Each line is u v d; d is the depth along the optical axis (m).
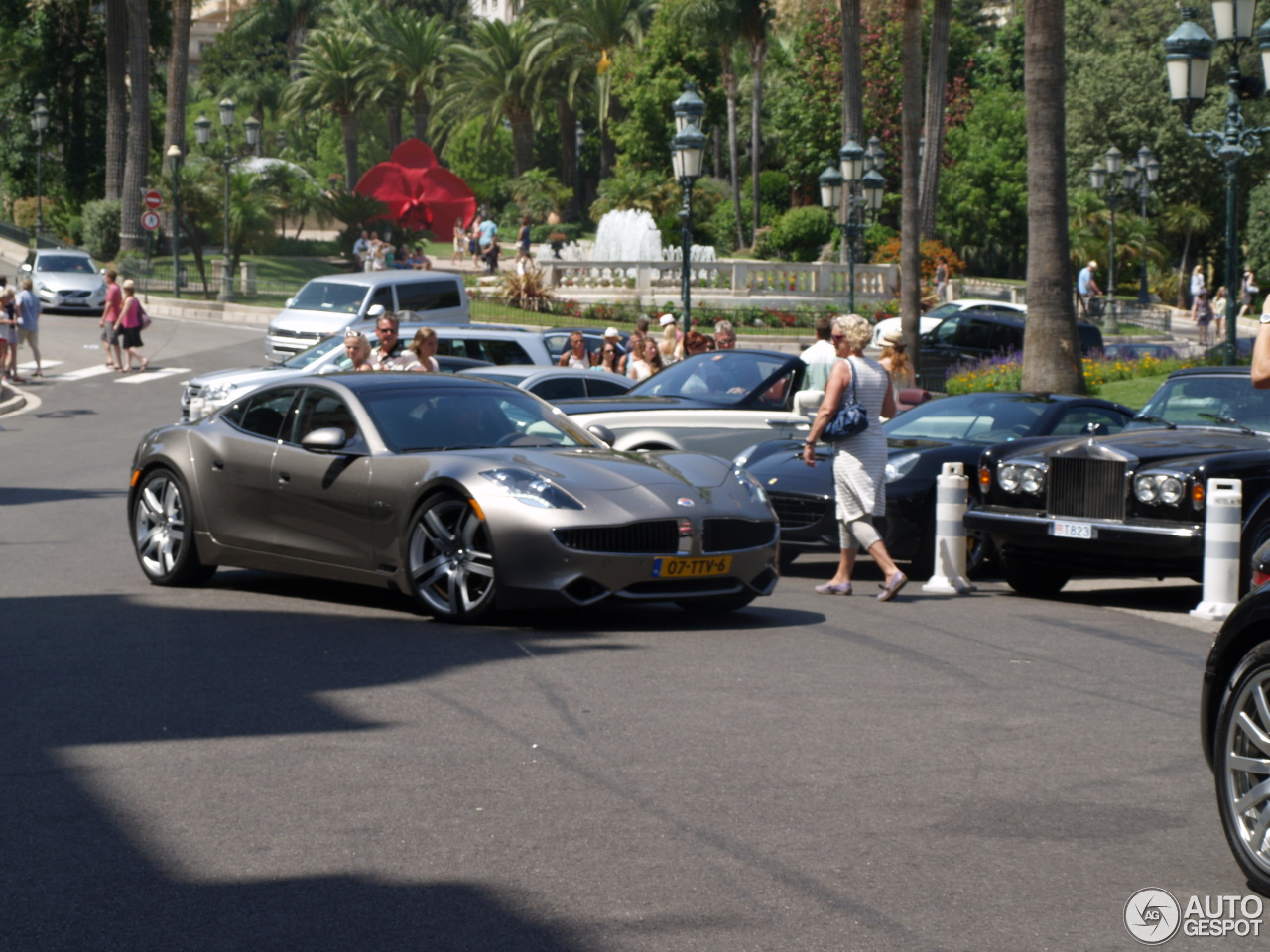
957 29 117.75
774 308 69.88
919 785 8.72
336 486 14.70
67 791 8.40
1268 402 18.06
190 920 6.48
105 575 17.33
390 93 123.69
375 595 15.97
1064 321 36.38
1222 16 28.98
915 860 7.38
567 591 13.41
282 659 12.11
